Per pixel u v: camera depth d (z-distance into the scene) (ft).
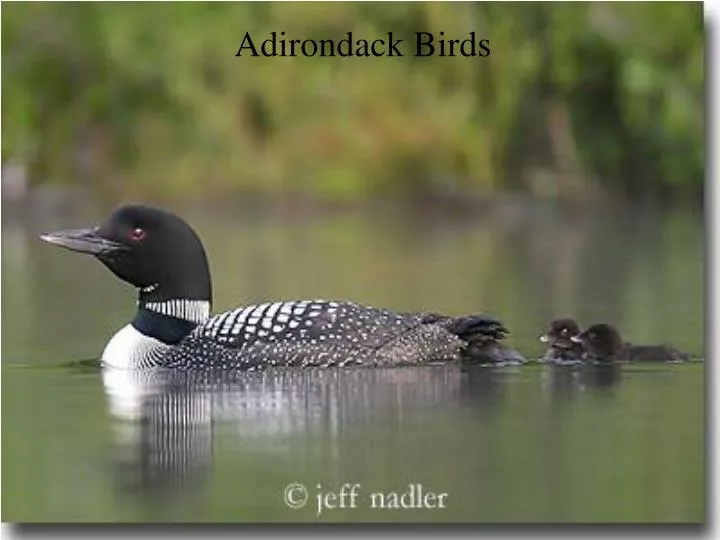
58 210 81.41
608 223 78.69
